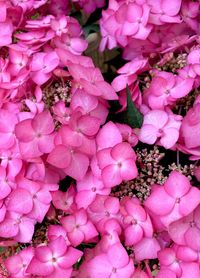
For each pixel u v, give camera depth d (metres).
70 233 0.44
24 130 0.44
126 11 0.54
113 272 0.44
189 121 0.44
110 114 0.49
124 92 0.49
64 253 0.44
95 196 0.45
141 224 0.44
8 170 0.46
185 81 0.46
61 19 0.53
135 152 0.45
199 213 0.43
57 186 0.46
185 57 0.50
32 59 0.50
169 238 0.44
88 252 0.46
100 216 0.45
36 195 0.46
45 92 0.48
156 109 0.46
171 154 0.46
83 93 0.45
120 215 0.45
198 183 0.45
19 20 0.56
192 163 0.46
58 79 0.48
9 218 0.46
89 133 0.45
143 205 0.45
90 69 0.47
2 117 0.47
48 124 0.45
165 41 0.54
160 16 0.53
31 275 0.46
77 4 0.66
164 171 0.46
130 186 0.45
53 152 0.43
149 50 0.54
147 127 0.45
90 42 0.65
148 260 0.46
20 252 0.46
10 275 0.46
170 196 0.42
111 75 0.58
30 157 0.45
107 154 0.44
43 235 0.48
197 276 0.42
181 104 0.47
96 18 0.67
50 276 0.44
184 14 0.54
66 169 0.45
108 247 0.44
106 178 0.44
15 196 0.46
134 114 0.47
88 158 0.45
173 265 0.43
